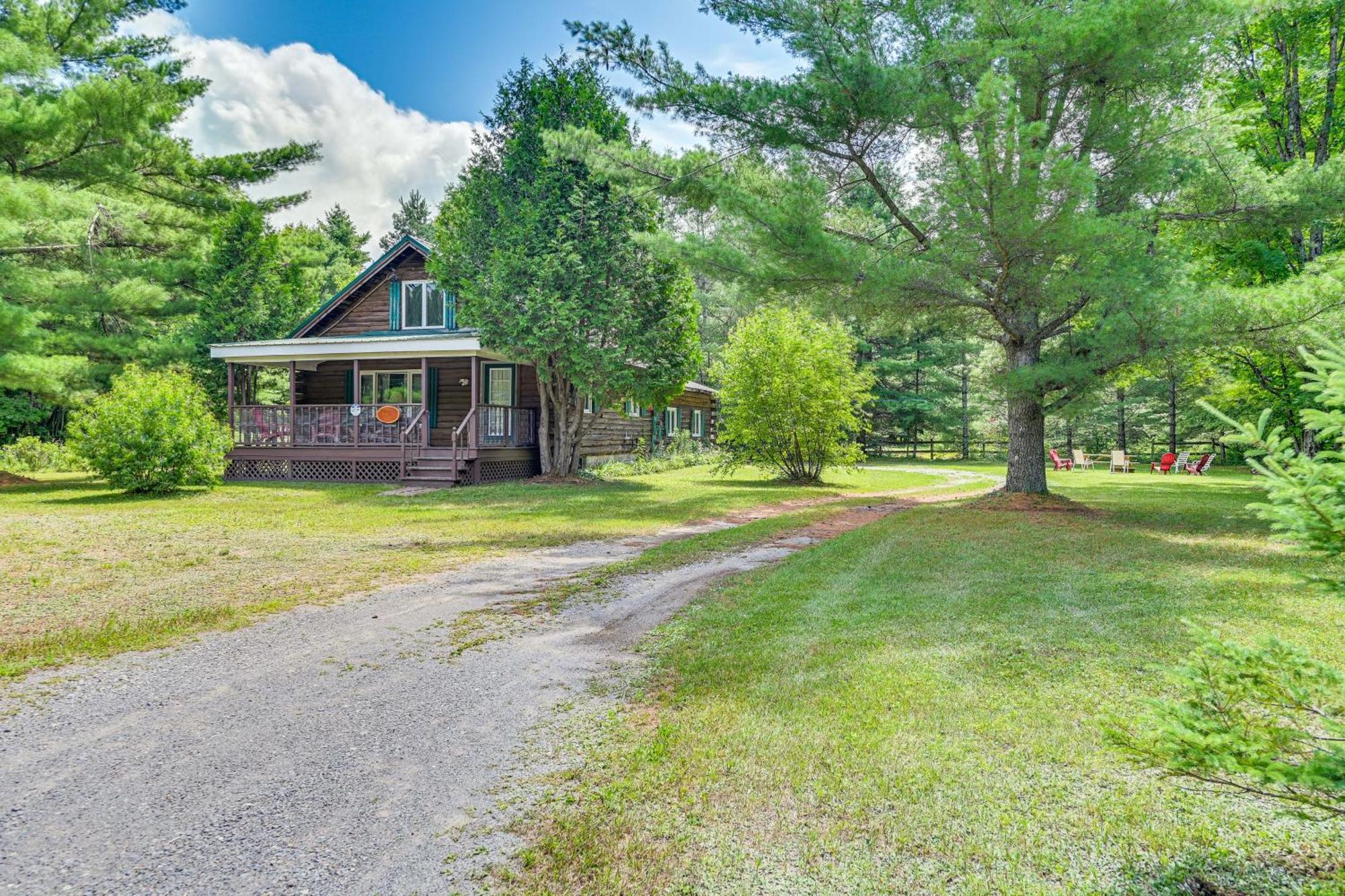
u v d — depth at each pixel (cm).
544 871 249
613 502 1438
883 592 631
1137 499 1425
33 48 1781
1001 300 1159
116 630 546
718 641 507
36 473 2017
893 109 1036
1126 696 381
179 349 2181
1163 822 269
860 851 255
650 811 286
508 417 1947
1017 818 273
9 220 1393
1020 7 1028
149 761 334
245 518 1181
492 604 632
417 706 401
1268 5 965
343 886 242
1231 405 2081
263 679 445
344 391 2225
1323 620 512
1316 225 1209
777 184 1205
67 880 244
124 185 1858
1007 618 538
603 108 1741
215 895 237
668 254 1202
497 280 1666
